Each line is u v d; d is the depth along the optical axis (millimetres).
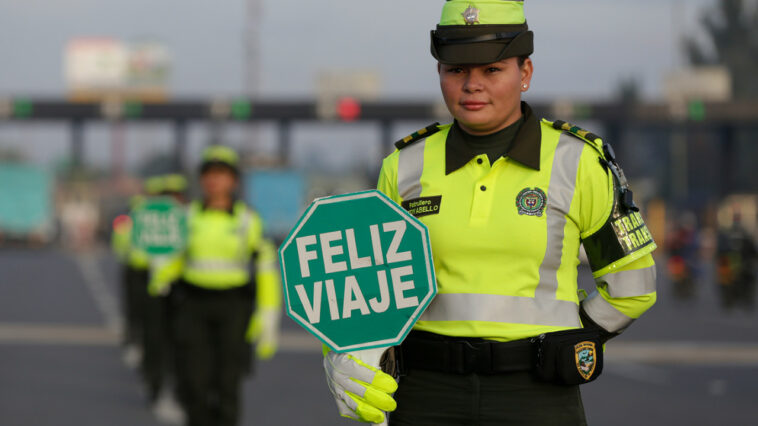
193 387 18094
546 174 7949
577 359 7785
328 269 7891
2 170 134750
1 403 24062
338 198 7879
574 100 116875
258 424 21781
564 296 7973
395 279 7824
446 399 7945
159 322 23734
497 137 8055
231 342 18078
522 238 7852
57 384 27062
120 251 28734
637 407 23844
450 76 7984
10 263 101500
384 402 7793
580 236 8078
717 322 45875
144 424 21594
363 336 7867
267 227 104188
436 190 8125
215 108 121688
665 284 79500
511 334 7828
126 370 29703
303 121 120875
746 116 117062
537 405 7840
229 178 18188
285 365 31375
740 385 27453
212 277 18000
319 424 21828
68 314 46938
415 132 8492
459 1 7875
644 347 35719
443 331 7961
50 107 121812
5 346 35156
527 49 7918
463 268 7953
